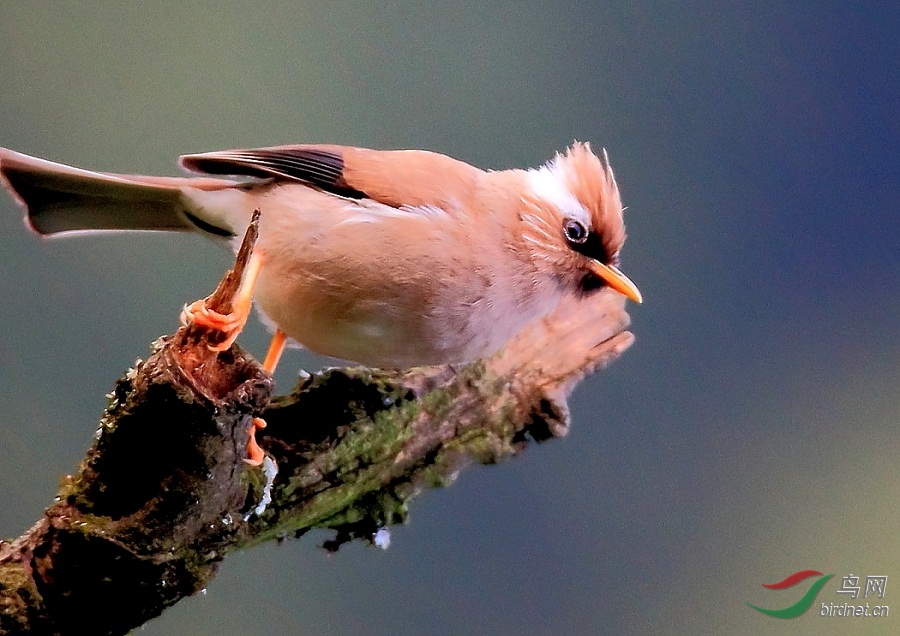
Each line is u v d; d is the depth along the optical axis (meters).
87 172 4.66
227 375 3.59
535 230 4.82
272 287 4.57
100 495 3.66
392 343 4.63
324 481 4.95
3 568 3.68
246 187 4.71
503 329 4.83
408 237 4.38
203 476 3.57
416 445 5.30
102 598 3.69
